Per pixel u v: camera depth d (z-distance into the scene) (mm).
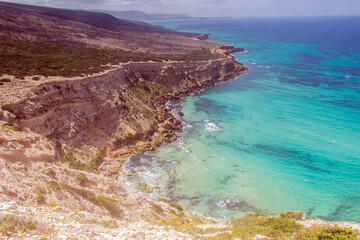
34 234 13398
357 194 36812
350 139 51406
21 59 55156
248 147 49125
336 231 19406
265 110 67625
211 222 30672
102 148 44469
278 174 41156
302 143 50219
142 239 15922
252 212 33250
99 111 47938
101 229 16516
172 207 31906
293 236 20656
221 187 37969
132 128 50781
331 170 42094
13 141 27281
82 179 27219
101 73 58000
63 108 42594
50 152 31375
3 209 15141
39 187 21031
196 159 45031
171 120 59438
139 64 79812
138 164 43156
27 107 36469
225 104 73125
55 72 49375
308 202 35250
